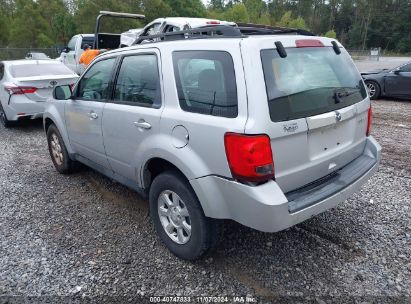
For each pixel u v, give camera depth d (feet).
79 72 43.24
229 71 8.48
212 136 8.59
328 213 13.06
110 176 13.57
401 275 9.74
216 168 8.69
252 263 10.34
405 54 240.32
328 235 11.66
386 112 30.83
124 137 11.52
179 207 10.16
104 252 11.03
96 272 10.09
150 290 9.38
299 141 8.70
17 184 16.38
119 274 9.99
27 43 110.63
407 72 35.37
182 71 9.71
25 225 12.71
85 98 13.82
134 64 11.48
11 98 25.16
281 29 10.57
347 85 10.46
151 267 10.27
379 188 15.14
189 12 133.69
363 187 15.24
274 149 8.21
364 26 271.69
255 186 8.17
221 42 8.82
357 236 11.57
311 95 9.05
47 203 14.40
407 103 35.53
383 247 10.97
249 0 201.57
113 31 87.15
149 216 13.20
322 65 9.80
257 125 7.92
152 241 11.57
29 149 22.12
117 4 87.76
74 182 16.48
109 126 12.16
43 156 20.65
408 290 9.20
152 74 10.68
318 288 9.32
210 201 8.91
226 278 9.75
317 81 9.38
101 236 11.93
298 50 9.25
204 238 9.59
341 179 10.05
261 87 8.05
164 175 10.17
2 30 115.55
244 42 8.36
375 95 37.58
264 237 11.57
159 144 9.95
